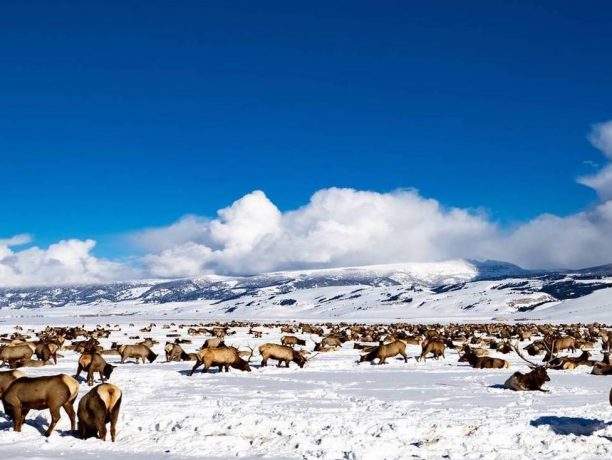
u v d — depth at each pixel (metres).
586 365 29.61
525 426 12.47
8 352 28.88
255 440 11.62
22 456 10.37
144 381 23.27
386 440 11.35
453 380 22.95
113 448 11.05
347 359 34.28
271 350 29.30
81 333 64.38
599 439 11.16
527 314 141.38
